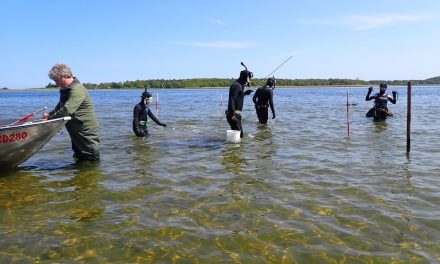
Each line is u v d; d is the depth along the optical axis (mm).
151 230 4582
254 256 3961
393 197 5637
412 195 5711
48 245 4211
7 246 4184
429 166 7453
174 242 4273
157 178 6730
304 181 6512
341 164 7707
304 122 15648
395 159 8125
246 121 16125
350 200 5539
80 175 6922
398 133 12070
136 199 5656
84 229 4613
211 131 12805
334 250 4059
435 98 40938
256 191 5992
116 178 6723
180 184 6387
